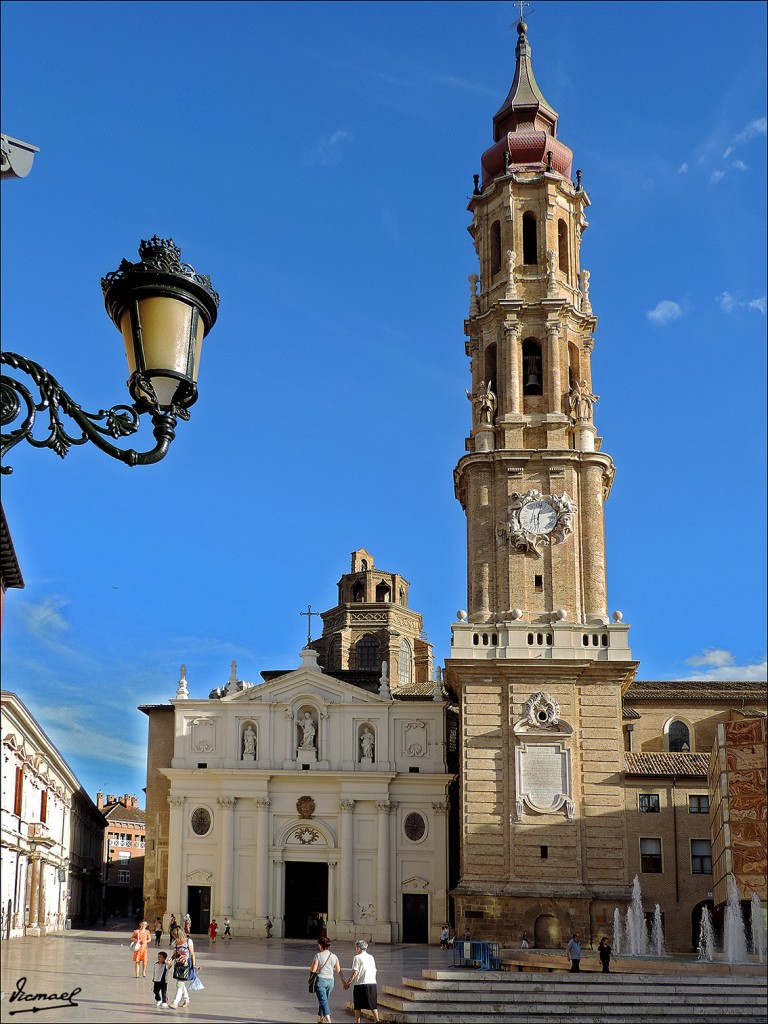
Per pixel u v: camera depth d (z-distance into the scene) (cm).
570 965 5153
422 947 7919
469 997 4216
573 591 7762
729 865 6153
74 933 9069
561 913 7112
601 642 7662
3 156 1078
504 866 7281
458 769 8950
